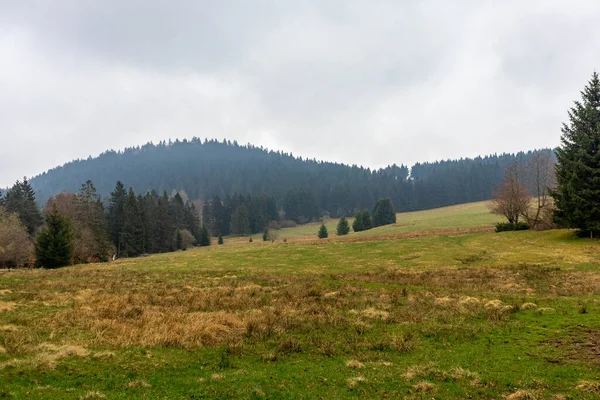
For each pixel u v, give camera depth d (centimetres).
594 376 888
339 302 1845
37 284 2567
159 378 925
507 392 838
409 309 1672
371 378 933
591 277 2423
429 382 889
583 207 3988
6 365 948
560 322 1350
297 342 1197
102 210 9044
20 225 6200
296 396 830
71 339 1203
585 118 4162
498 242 4534
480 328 1347
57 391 823
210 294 2105
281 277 2984
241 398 816
